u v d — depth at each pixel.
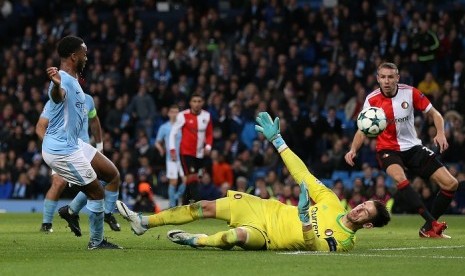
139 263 15.41
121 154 42.41
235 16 55.62
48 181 43.47
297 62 48.06
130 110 46.47
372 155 41.38
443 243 20.94
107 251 17.75
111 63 50.66
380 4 53.97
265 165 42.44
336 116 44.12
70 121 17.84
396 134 23.42
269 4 51.66
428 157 23.53
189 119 34.56
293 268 14.73
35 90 47.62
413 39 46.28
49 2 57.03
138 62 49.56
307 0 57.41
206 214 17.81
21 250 18.27
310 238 17.06
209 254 16.89
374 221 17.36
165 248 18.58
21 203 43.06
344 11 49.47
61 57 17.94
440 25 47.03
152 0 56.00
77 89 17.89
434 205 23.86
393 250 18.59
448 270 14.81
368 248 19.19
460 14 49.06
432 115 23.31
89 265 15.14
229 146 43.09
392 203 39.06
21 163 43.84
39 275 13.90
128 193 40.69
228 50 49.09
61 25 52.56
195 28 51.56
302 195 16.86
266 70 47.31
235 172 41.72
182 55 49.09
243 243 17.34
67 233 24.36
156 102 46.84
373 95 23.44
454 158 41.28
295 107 43.94
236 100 45.22
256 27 50.50
